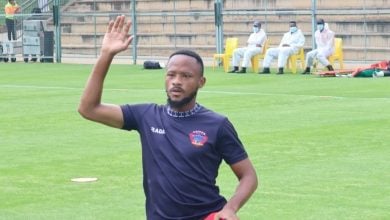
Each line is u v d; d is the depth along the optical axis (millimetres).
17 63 42281
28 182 13234
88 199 12148
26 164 14609
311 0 38156
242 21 42031
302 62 34688
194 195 6875
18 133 17984
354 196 12078
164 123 6961
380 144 15914
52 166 14398
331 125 18250
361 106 21609
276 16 41312
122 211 11492
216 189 6984
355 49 38250
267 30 41500
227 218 6664
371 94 24578
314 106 21797
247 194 6887
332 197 12031
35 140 17031
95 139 16922
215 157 6945
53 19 43312
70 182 13203
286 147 15719
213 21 42875
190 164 6867
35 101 23922
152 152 6934
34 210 11594
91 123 19062
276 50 33875
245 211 11367
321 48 32969
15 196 12359
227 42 35312
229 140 6934
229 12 38719
